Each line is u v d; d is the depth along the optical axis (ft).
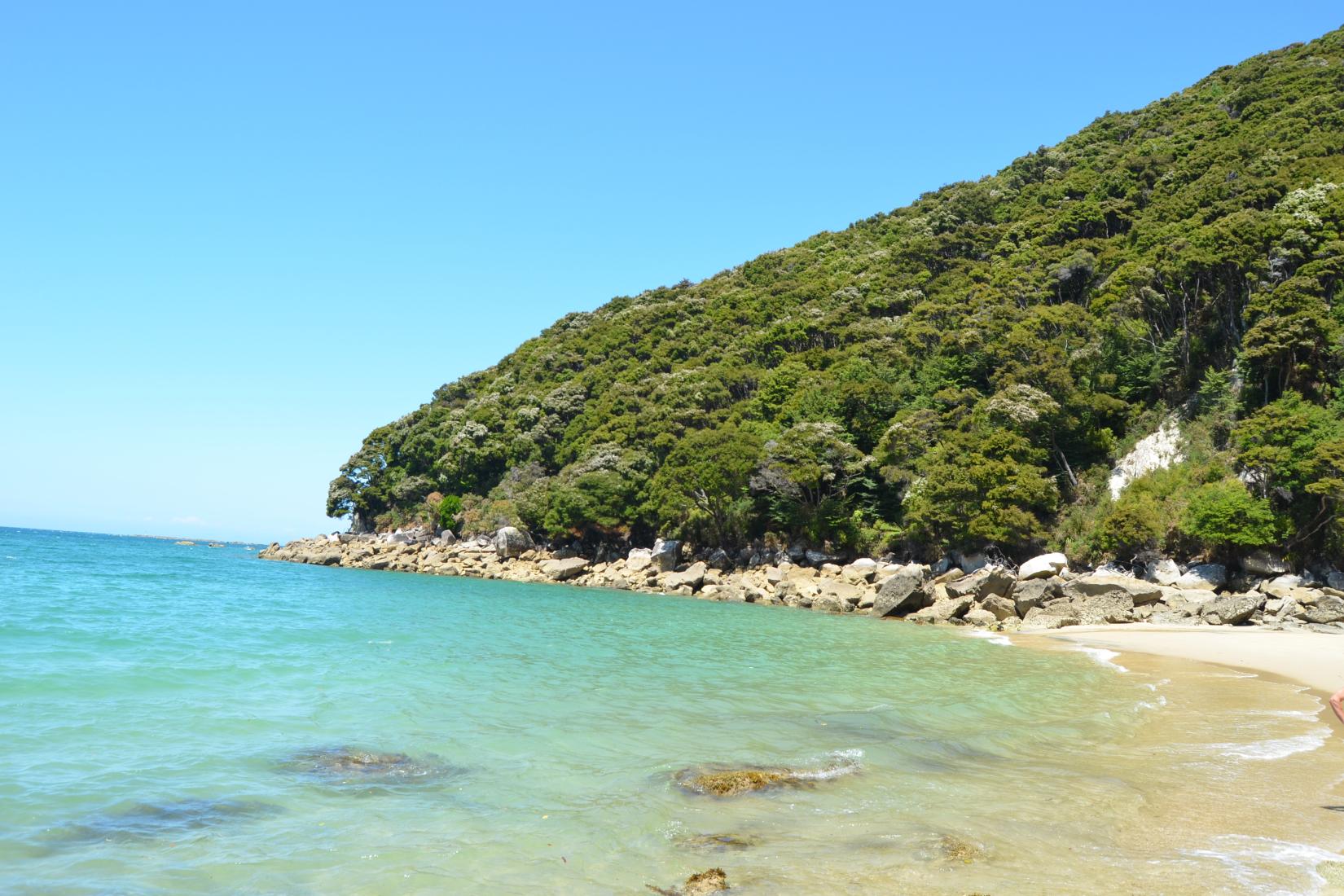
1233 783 42.86
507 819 35.86
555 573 243.19
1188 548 161.38
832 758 46.68
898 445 211.61
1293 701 69.26
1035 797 39.78
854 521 214.07
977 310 245.24
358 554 323.37
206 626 100.17
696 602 184.14
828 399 246.06
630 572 235.61
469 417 380.37
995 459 185.47
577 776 42.39
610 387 352.08
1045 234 296.10
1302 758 48.55
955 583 165.48
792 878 29.27
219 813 35.58
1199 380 193.16
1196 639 112.88
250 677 66.74
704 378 311.68
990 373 228.43
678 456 240.94
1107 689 73.92
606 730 52.65
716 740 50.44
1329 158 219.61
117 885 27.91
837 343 304.71
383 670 73.20
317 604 142.72
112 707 53.47
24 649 74.28
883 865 30.60
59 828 32.68
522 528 287.28
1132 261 224.12
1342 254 174.09
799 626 134.31
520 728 52.49
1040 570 162.61
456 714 55.98
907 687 72.90
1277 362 167.94
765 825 35.27
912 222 414.82
